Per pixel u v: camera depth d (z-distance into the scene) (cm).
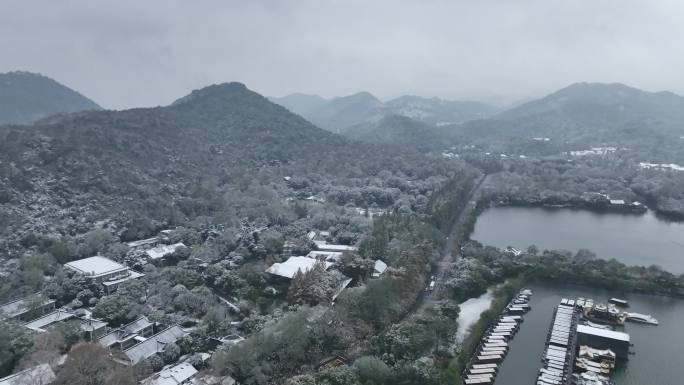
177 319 19375
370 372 15062
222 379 14838
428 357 16450
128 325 18512
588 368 17738
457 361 17338
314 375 14962
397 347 16588
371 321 19025
